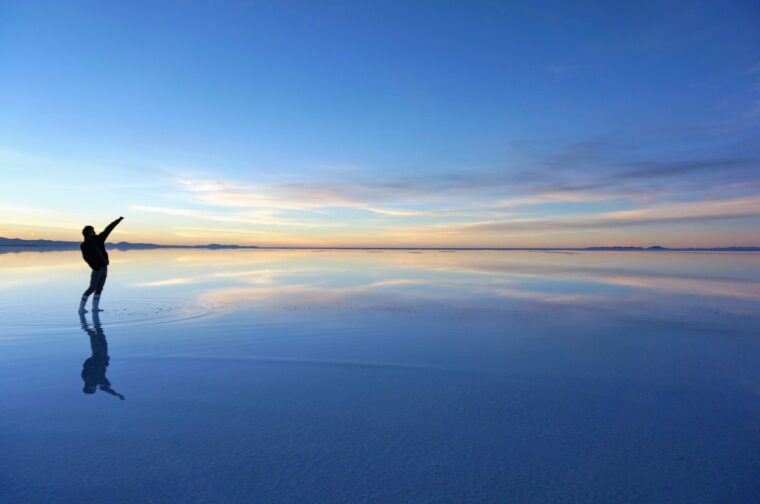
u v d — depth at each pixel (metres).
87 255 8.42
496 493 2.52
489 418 3.59
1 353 5.49
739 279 16.44
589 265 27.23
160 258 36.31
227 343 6.03
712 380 4.57
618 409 3.79
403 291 12.17
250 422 3.49
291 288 12.83
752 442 3.18
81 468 2.77
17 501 2.40
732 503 2.44
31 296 10.62
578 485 2.61
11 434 3.26
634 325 7.44
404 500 2.45
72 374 4.68
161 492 2.51
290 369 4.89
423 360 5.25
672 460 2.92
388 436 3.25
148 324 7.28
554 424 3.48
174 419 3.54
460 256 49.75
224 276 17.14
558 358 5.37
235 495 2.49
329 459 2.91
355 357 5.38
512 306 9.45
